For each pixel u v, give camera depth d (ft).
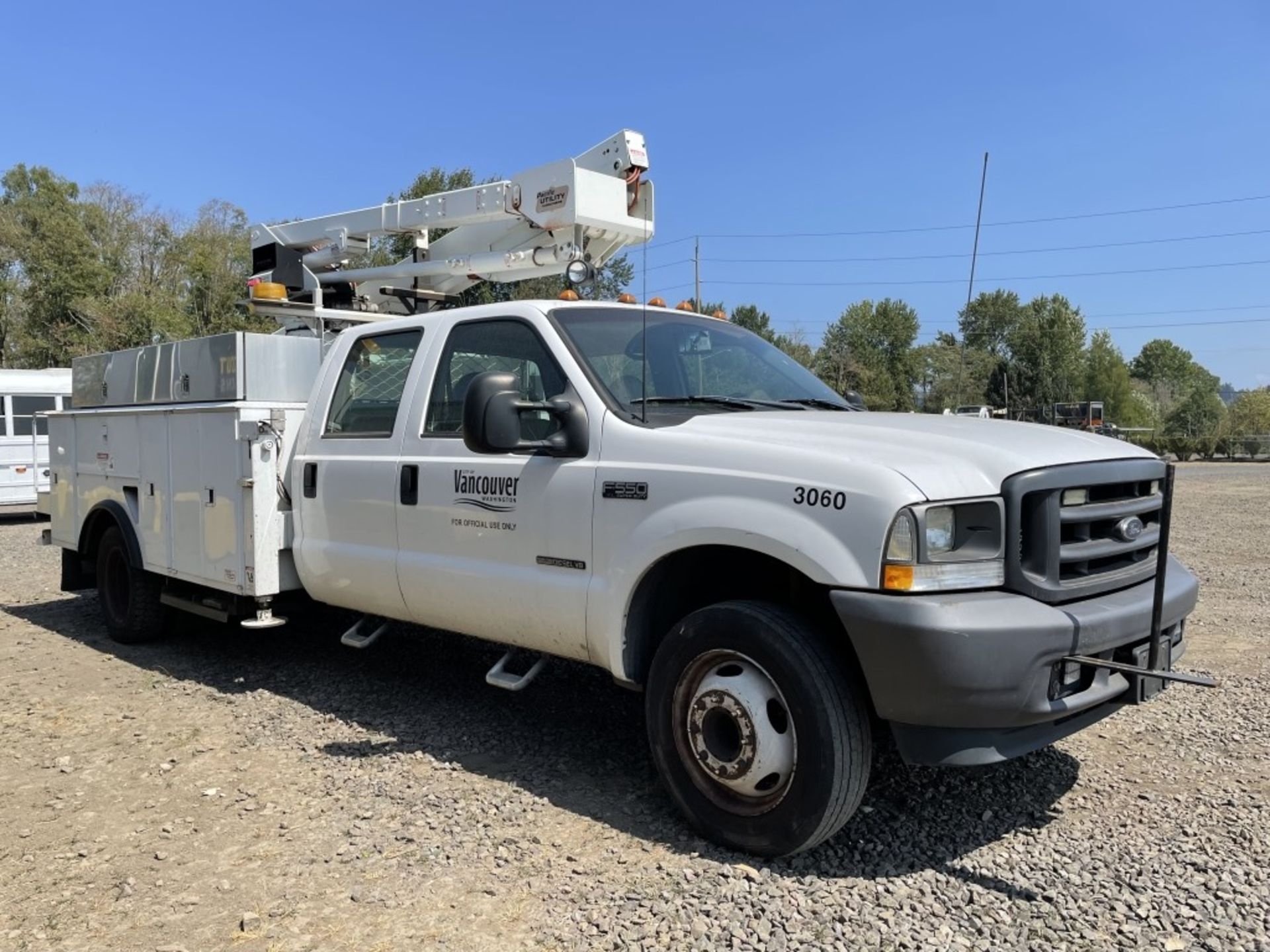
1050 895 10.25
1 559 38.78
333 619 23.93
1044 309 273.95
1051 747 14.90
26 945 9.63
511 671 19.39
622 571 12.27
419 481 15.05
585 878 10.80
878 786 13.37
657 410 13.28
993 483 10.59
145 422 20.49
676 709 11.84
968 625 9.75
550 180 22.65
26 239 152.87
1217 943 9.25
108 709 17.48
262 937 9.71
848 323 305.73
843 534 10.32
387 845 11.72
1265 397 191.21
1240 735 15.37
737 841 11.27
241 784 13.80
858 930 9.61
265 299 21.66
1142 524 12.14
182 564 19.52
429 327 15.93
